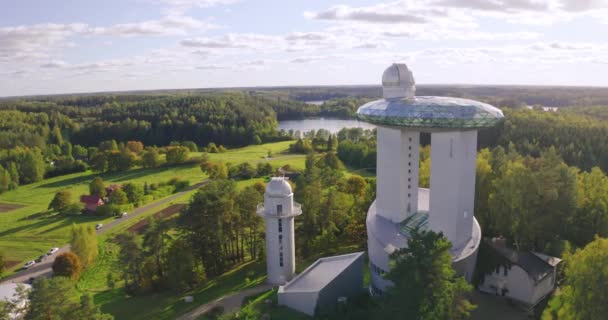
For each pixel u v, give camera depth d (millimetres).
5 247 89125
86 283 72188
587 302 36688
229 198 69062
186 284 63656
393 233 56656
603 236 66312
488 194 73812
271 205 61781
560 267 57875
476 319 49500
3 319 49094
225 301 58906
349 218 77812
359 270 57031
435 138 52688
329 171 100938
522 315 50312
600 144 111750
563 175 64562
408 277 37219
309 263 70062
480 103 55062
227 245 76500
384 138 60406
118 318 57531
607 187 70062
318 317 50844
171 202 116312
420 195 72875
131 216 105750
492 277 55375
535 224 61562
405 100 57312
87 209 109250
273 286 62938
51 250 85938
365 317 47125
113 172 156250
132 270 65375
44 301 43094
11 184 138500
